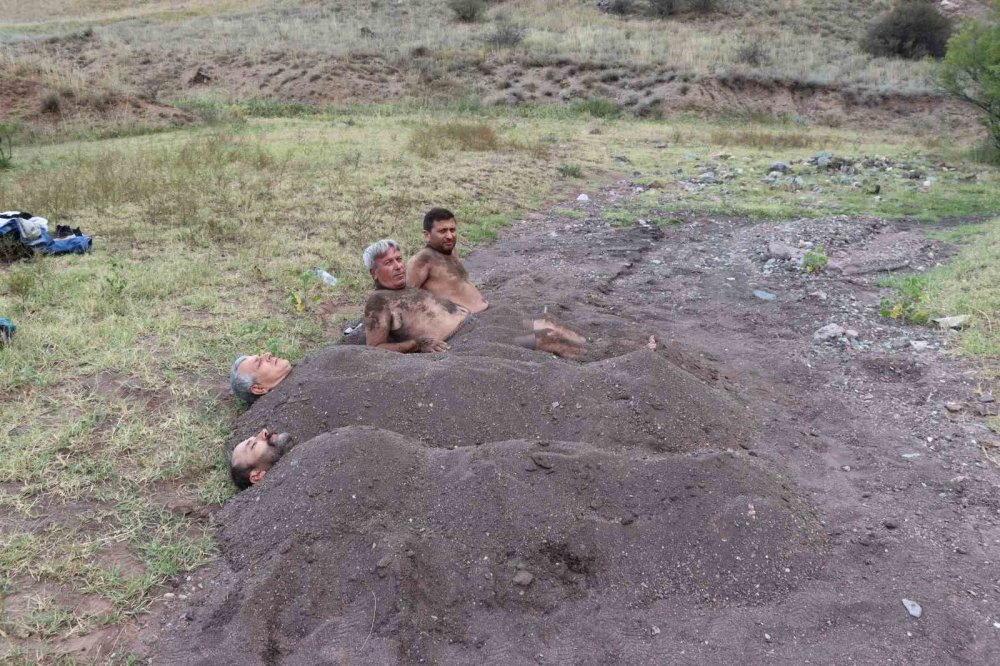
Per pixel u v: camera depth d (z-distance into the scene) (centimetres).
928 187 1323
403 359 467
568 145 1750
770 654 293
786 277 798
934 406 499
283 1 4066
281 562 321
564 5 3841
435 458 379
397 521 346
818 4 3716
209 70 2752
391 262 517
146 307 619
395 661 284
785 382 545
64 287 649
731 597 325
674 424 424
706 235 997
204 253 778
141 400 473
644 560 337
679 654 293
